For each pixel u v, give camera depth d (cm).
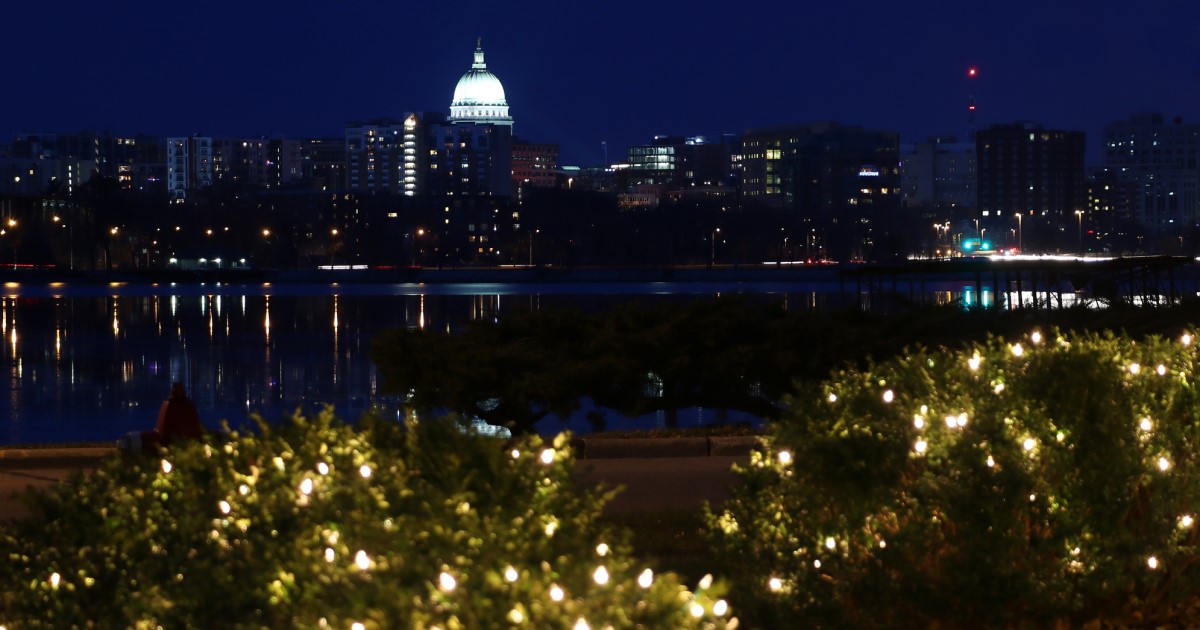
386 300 16012
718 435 2441
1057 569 1016
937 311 2650
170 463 934
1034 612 1040
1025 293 7112
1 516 1738
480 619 661
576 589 702
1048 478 1034
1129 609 1070
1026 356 1135
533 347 2441
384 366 2436
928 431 1034
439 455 868
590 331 2528
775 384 2411
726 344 2438
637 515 1608
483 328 2556
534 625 656
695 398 2506
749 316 2475
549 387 2305
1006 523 991
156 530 850
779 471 1081
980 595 991
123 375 7356
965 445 1005
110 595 833
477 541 736
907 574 999
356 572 712
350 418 5209
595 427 2639
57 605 823
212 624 761
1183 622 1072
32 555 868
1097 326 2723
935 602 999
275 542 777
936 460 1020
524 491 842
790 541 1038
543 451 898
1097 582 1021
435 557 719
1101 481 1012
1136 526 1054
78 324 11812
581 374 2328
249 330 11019
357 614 671
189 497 866
